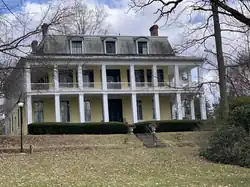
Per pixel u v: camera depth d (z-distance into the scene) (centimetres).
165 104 4041
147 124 3203
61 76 3675
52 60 2345
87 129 3122
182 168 1513
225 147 1688
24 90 3416
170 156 1889
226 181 1170
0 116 5744
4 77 2528
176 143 2569
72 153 2055
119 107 3906
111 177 1301
